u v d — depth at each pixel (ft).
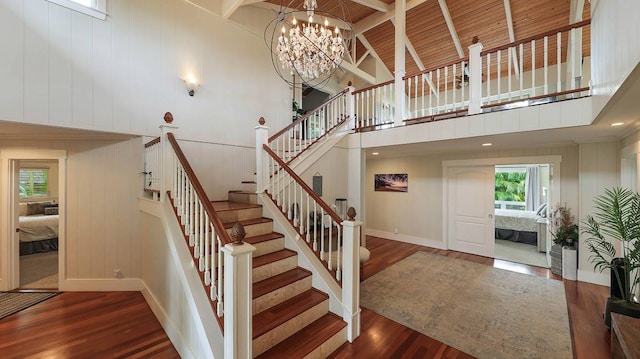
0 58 8.50
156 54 12.48
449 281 12.85
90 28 10.46
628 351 4.80
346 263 8.27
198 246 7.85
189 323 7.07
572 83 10.16
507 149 16.28
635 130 9.71
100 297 11.14
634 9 4.60
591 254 12.63
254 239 9.75
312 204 14.15
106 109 10.90
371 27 19.62
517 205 27.22
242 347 5.73
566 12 17.13
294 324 7.50
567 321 9.24
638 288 9.64
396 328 8.83
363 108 16.21
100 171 11.92
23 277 13.32
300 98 19.93
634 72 4.74
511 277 13.43
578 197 13.66
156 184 10.62
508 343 8.04
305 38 10.96
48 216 18.85
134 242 11.87
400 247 19.34
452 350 7.73
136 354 7.54
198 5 14.05
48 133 11.14
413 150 17.25
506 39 19.88
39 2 9.23
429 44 21.79
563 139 12.60
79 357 7.38
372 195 23.00
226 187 15.21
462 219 18.24
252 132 16.44
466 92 23.26
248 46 16.33
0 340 8.13
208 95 14.44
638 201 8.84
